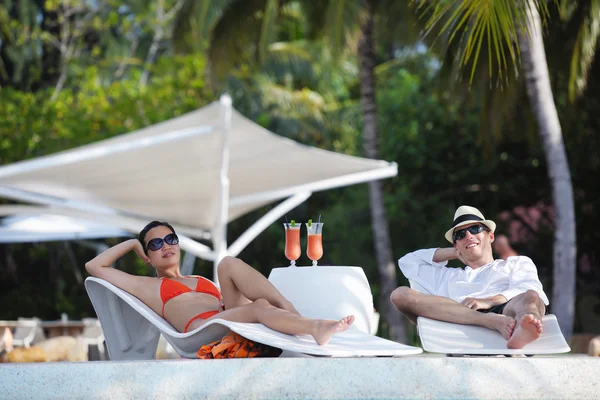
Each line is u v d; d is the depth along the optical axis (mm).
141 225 13023
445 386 4559
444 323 5281
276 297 5176
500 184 19328
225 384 4398
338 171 13102
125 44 26875
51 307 22453
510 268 5605
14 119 20625
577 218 18578
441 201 20188
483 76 14086
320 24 17031
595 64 16078
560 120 17172
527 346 5035
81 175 11516
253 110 24453
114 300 5754
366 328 5652
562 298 12562
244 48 17328
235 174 13094
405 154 19812
